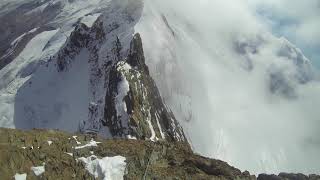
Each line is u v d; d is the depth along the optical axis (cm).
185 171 5888
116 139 5962
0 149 4519
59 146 5081
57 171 4769
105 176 5038
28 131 5075
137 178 5316
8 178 4375
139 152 5647
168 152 6181
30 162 4638
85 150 5253
